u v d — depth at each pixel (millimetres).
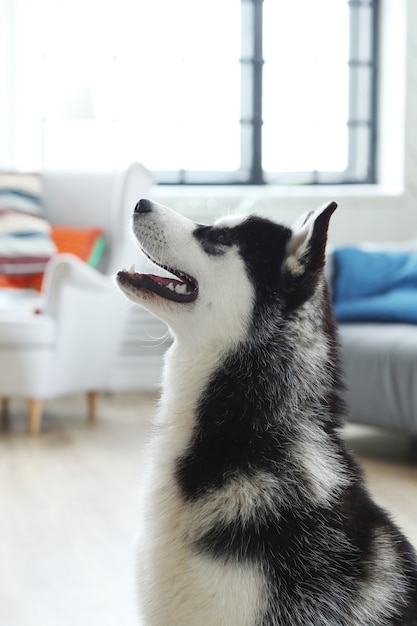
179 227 1812
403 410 3957
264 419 1628
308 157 6426
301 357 1664
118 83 6137
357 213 6145
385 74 6336
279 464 1586
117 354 5305
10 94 5859
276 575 1507
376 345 4047
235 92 6301
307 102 6383
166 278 1806
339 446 1672
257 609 1496
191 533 1552
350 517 1593
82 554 2863
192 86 6246
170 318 1769
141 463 3945
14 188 5129
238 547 1518
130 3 6090
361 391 4078
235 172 6359
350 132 6461
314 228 1664
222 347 1704
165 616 1565
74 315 4555
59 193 5234
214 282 1736
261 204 5992
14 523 3158
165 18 6156
